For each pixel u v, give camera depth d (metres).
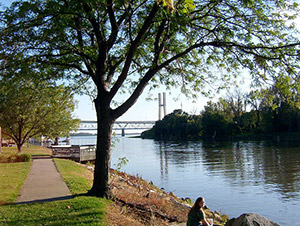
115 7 10.22
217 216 13.96
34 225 7.12
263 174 26.67
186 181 25.12
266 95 10.35
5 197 10.01
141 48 12.48
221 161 37.56
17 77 10.44
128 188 13.93
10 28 9.55
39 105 25.73
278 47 9.44
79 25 10.70
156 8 9.30
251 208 16.50
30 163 20.80
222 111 83.88
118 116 10.38
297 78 9.44
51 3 9.57
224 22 10.27
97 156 10.24
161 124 127.25
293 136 66.62
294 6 9.84
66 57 11.71
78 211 8.25
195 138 101.69
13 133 27.20
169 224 9.17
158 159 44.22
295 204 16.89
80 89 13.27
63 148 27.89
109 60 11.61
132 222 8.24
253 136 78.38
